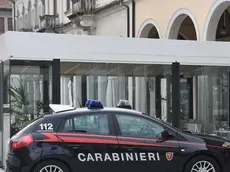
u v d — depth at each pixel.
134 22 22.52
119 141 8.23
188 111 13.34
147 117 8.54
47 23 33.66
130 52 12.11
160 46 12.45
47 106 11.50
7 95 11.39
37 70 11.42
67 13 30.41
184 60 12.72
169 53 12.56
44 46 11.34
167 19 19.64
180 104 13.17
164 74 13.04
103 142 8.19
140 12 22.08
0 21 53.47
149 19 21.19
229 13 19.22
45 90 11.55
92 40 11.76
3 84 11.59
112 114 8.44
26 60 11.17
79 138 8.14
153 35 22.30
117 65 12.25
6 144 11.02
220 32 19.59
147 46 12.30
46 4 35.91
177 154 8.39
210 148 8.55
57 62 11.42
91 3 26.72
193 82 13.41
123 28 23.44
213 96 13.66
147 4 21.38
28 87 11.45
